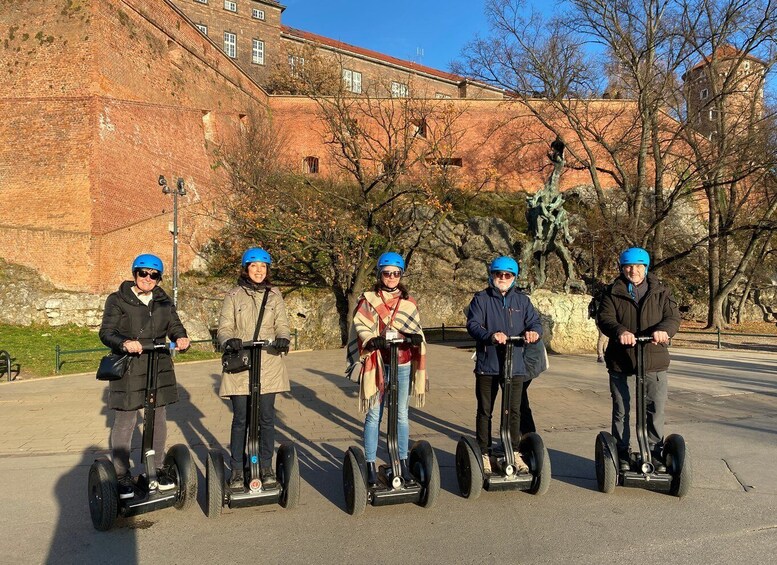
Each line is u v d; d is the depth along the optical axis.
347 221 20.30
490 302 4.87
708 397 8.81
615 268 24.94
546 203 15.45
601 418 7.52
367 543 3.85
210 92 26.59
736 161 20.22
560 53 25.41
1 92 19.59
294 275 22.27
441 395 9.16
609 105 32.41
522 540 3.86
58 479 5.32
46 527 4.18
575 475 5.23
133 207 20.09
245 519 4.29
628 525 4.10
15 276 17.70
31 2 20.05
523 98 26.16
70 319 17.52
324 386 10.10
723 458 5.68
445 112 23.19
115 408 4.32
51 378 12.30
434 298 24.81
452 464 5.64
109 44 20.09
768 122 22.14
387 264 4.50
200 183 24.52
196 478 4.41
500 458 4.70
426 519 4.25
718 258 24.92
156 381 4.38
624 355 4.83
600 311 4.91
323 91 31.88
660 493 4.76
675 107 24.53
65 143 18.95
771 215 26.17
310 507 4.52
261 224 19.62
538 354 5.10
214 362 14.84
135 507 4.14
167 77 23.39
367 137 21.08
